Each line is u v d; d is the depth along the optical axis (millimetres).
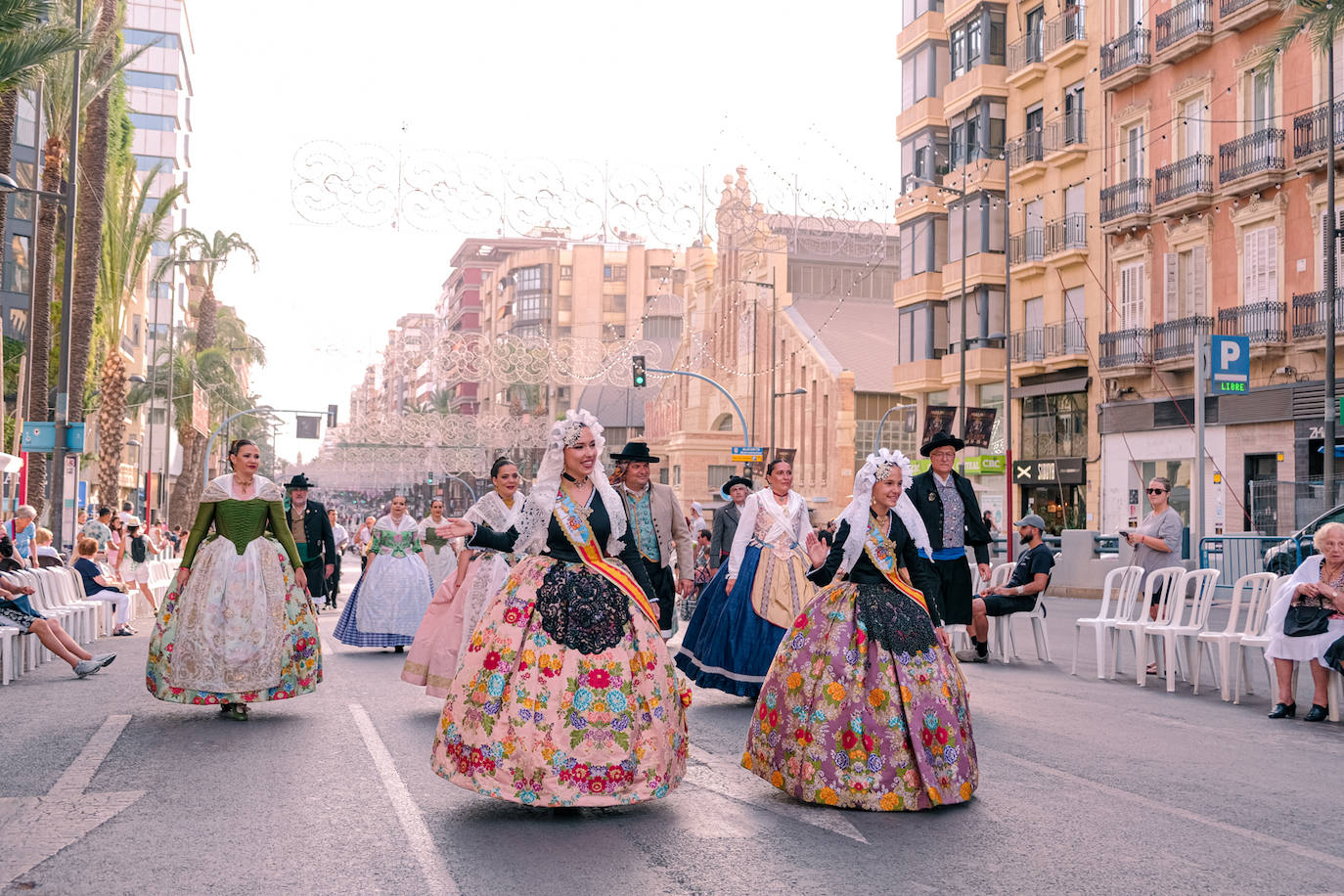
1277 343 28641
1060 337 37844
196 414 51531
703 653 10164
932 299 44938
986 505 41781
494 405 99000
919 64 46125
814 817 5988
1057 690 10992
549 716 5777
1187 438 32156
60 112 29016
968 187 42406
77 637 14672
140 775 6965
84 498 38719
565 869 5051
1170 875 5004
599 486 6285
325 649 15016
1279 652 9461
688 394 78438
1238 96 30688
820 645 6414
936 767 6199
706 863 5145
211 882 4852
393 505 14586
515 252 109562
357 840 5512
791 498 10383
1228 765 7426
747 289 70125
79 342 29547
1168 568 11711
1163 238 33250
